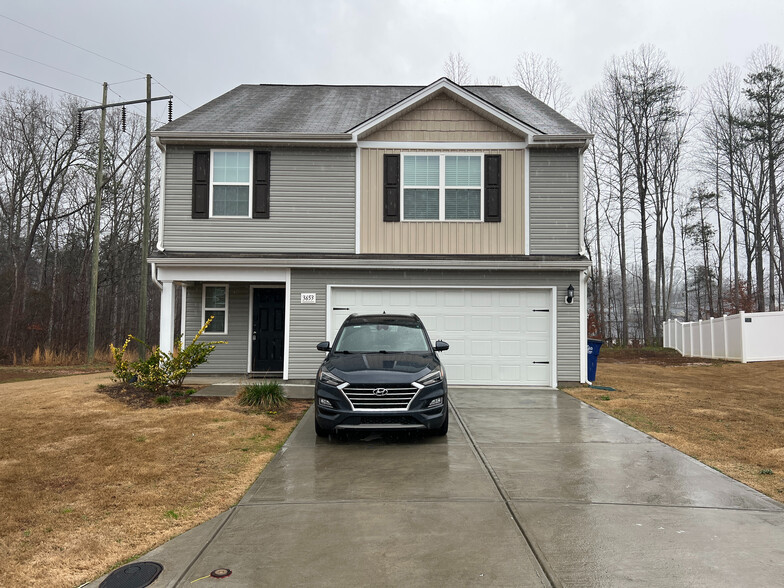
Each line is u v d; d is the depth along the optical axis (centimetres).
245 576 369
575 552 401
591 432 798
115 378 1273
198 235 1288
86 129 3178
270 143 1288
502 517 470
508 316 1256
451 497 521
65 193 3322
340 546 414
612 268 4719
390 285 1252
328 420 717
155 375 1044
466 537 429
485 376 1249
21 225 3369
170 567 383
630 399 1086
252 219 1291
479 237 1290
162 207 1288
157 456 658
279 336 1454
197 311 1448
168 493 534
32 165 3253
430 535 433
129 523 461
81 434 759
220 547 415
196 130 1293
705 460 652
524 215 1293
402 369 741
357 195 1294
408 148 1303
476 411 957
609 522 459
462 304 1258
